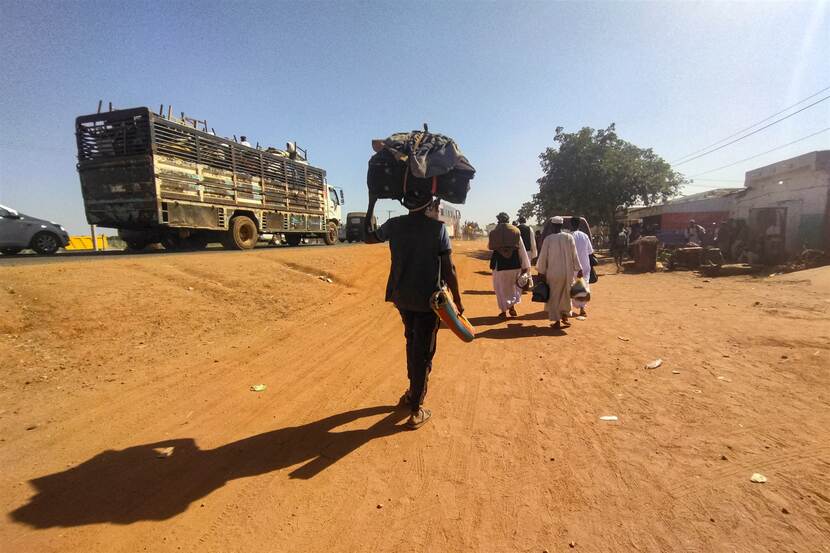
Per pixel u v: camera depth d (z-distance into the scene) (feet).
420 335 11.53
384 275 38.81
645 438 10.32
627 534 7.15
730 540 6.90
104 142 42.52
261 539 7.27
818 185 54.75
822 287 34.17
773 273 45.55
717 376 14.26
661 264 61.31
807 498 7.84
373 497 8.39
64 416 11.71
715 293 35.29
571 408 12.28
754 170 66.23
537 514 7.75
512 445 10.28
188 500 8.27
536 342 19.84
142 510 7.96
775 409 11.55
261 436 10.89
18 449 10.00
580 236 25.08
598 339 20.03
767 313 25.16
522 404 12.71
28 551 6.89
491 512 7.86
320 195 73.82
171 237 50.44
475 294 37.19
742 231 63.41
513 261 25.52
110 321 18.38
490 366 16.39
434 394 13.67
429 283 11.05
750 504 7.74
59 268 22.63
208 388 14.02
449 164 10.75
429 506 8.08
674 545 6.86
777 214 60.59
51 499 8.22
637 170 92.94
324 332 21.79
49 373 14.21
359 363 16.92
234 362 16.67
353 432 11.12
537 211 120.67
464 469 9.30
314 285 31.55
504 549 6.95
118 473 9.12
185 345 18.20
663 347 18.13
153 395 13.30
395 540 7.22
